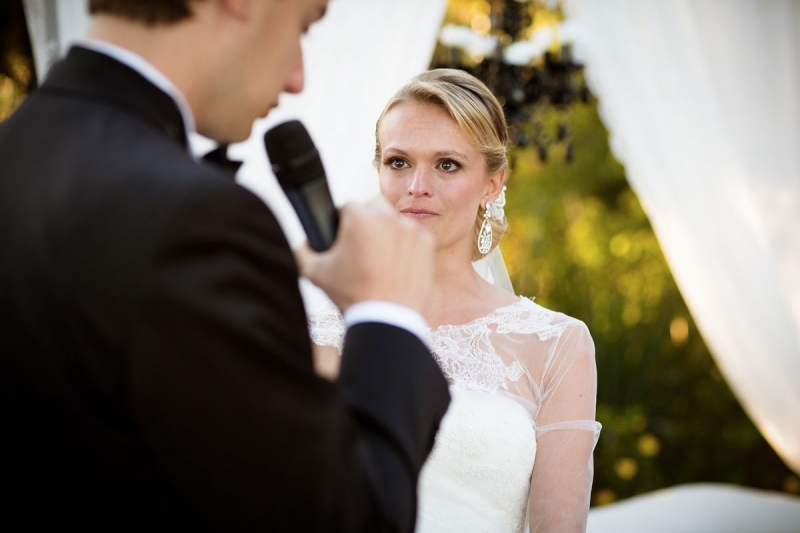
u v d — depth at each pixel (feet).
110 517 2.43
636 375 21.36
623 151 13.56
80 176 2.53
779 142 12.89
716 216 13.12
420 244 2.97
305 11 2.95
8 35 14.11
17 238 2.53
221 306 2.32
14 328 2.45
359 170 11.37
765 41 12.81
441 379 2.88
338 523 2.37
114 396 2.32
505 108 13.83
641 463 20.36
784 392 13.58
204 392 2.27
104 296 2.33
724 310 13.53
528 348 6.90
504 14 14.17
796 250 13.04
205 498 2.31
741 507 12.88
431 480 6.47
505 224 7.73
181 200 2.40
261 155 11.32
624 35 12.84
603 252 24.03
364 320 2.82
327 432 2.40
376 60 11.53
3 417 2.48
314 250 3.06
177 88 2.77
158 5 2.71
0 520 2.56
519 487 6.59
